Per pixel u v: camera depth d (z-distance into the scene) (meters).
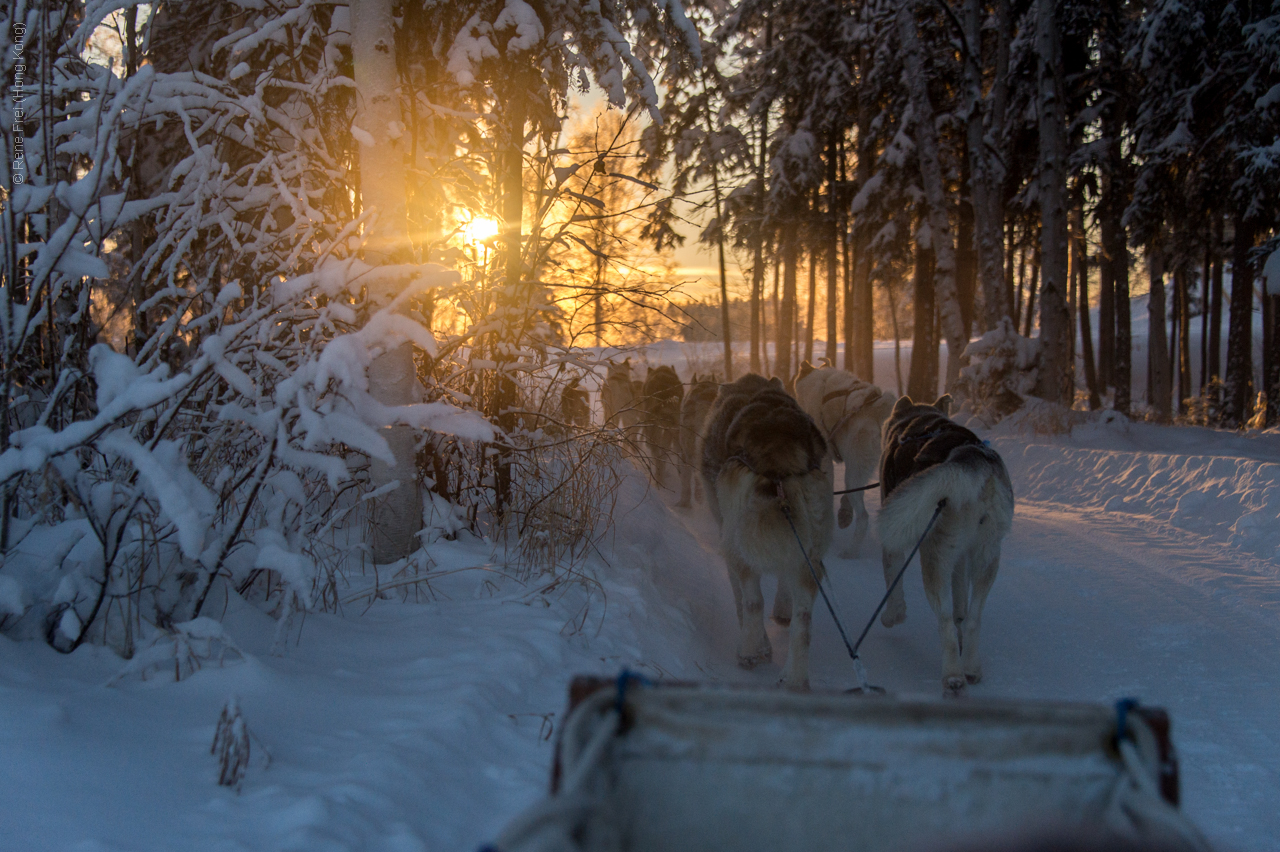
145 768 2.48
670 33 7.53
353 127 5.00
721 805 1.66
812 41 25.55
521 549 5.70
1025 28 23.48
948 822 1.61
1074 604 6.78
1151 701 4.79
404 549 5.37
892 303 31.97
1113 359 30.39
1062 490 12.41
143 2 4.36
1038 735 1.65
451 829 2.51
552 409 6.77
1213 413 22.64
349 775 2.57
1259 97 17.48
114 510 3.36
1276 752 4.07
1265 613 6.28
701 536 9.43
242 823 2.28
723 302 28.08
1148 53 18.72
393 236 5.04
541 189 6.22
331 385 3.72
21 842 2.06
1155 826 1.33
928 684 5.16
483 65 6.32
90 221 3.92
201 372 3.38
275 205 5.46
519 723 3.33
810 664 5.54
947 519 4.96
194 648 3.27
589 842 1.38
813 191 27.25
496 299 6.26
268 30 5.76
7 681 2.80
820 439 5.48
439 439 6.18
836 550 9.13
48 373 4.41
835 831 1.63
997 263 18.50
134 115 4.27
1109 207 24.48
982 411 17.64
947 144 24.16
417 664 3.74
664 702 1.69
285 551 3.45
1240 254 20.67
